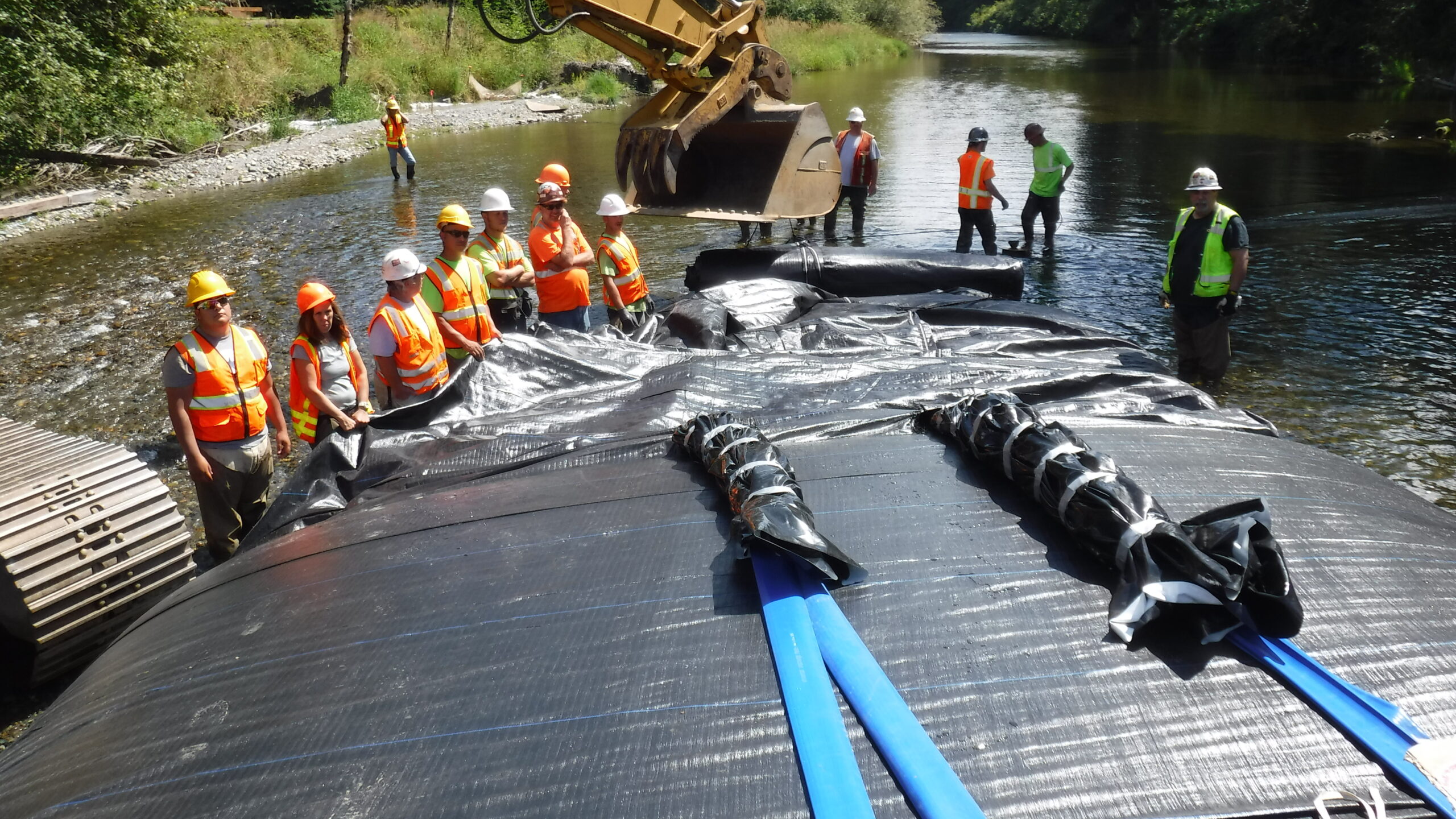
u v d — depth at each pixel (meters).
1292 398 6.82
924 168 17.08
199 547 5.61
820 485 3.65
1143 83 32.75
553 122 27.36
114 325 9.90
